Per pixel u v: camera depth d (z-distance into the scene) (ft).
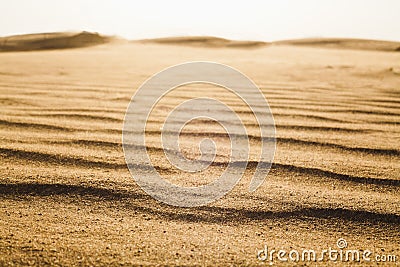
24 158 9.21
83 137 10.91
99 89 19.69
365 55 66.18
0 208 7.15
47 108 14.39
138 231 6.58
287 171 9.04
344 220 7.11
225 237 6.52
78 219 6.88
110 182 8.18
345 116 14.37
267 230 6.79
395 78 25.67
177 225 6.84
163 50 74.02
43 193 7.70
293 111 14.89
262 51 75.72
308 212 7.29
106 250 5.98
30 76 24.93
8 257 5.71
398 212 7.34
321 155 10.10
